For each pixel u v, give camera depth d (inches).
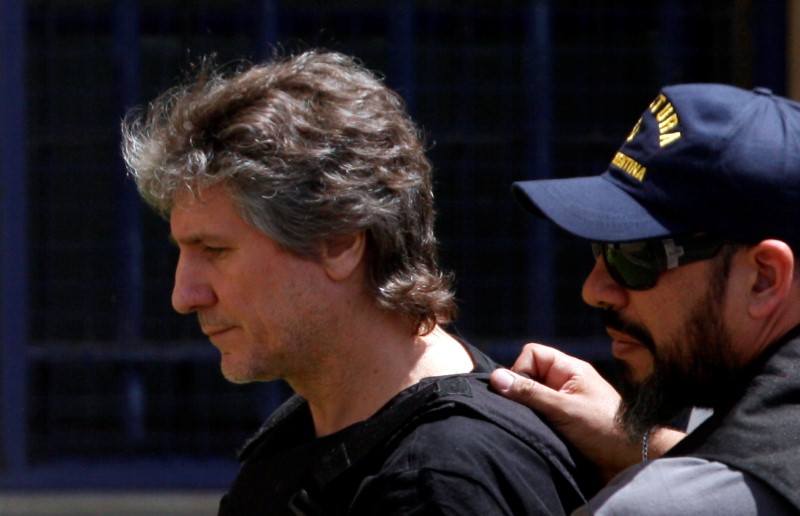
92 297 762.2
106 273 762.2
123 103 755.4
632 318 256.8
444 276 292.4
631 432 260.1
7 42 733.3
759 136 242.2
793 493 218.8
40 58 755.4
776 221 238.8
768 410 232.7
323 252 270.2
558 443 273.4
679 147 246.4
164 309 765.3
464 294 767.1
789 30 741.9
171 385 764.0
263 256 268.8
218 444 763.4
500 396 280.1
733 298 243.4
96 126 757.9
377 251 275.4
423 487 249.0
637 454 286.4
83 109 758.5
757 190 238.5
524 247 767.1
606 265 259.8
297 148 264.7
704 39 764.6
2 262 735.7
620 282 255.1
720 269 244.1
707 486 226.4
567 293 765.3
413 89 757.3
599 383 295.0
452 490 247.4
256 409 765.9
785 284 239.5
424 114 762.2
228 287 271.7
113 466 748.6
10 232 735.1
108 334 762.2
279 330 271.9
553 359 299.6
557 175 766.5
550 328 761.0
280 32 750.5
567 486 268.7
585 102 765.9
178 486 743.7
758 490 223.3
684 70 765.3
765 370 238.8
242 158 262.8
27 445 743.1
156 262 764.0
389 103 284.5
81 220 760.3
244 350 276.8
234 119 266.8
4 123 733.9
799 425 228.1
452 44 761.0
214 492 745.0
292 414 300.8
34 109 756.0
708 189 241.8
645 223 246.5
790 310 243.0
